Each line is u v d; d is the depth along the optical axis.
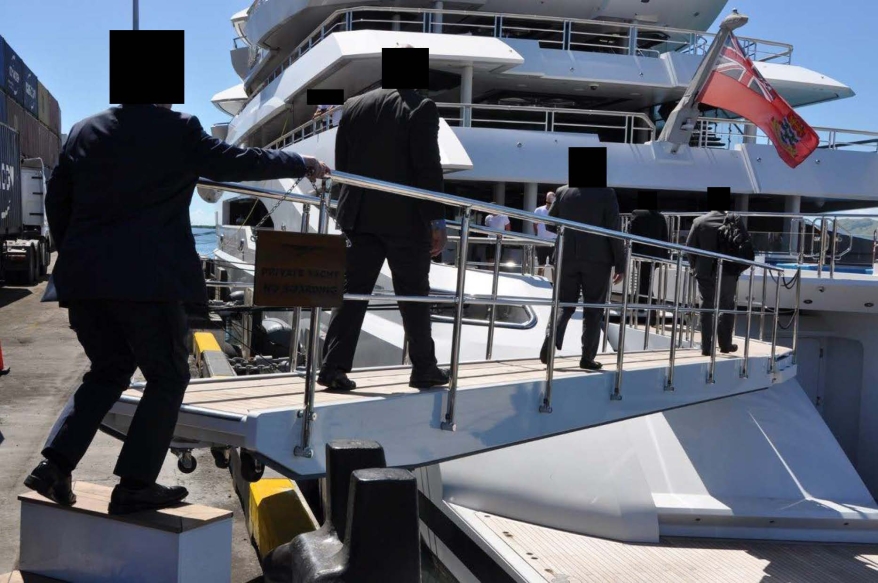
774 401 7.87
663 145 11.30
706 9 13.26
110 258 2.71
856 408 10.05
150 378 2.89
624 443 6.11
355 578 2.07
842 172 11.84
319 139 10.01
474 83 12.04
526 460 5.94
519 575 5.00
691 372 6.18
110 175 2.75
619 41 13.59
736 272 7.39
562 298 5.89
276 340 7.97
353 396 3.78
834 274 9.58
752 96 10.86
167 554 2.81
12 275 22.84
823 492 7.19
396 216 3.91
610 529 5.83
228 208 16.66
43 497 3.11
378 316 7.95
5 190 20.41
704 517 6.47
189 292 2.82
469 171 10.48
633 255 7.70
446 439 4.02
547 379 4.62
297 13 12.91
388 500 2.10
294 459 3.33
